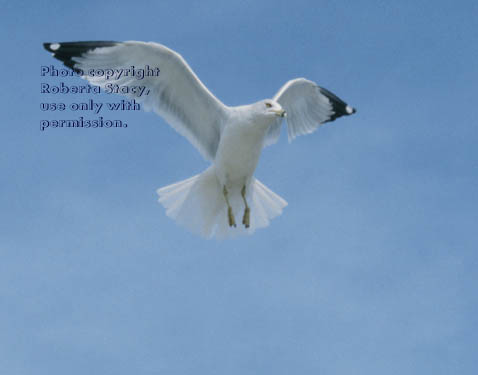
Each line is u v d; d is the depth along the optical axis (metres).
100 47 10.15
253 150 10.31
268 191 11.41
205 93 10.35
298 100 11.90
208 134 10.90
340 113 12.33
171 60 10.20
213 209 11.09
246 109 10.12
